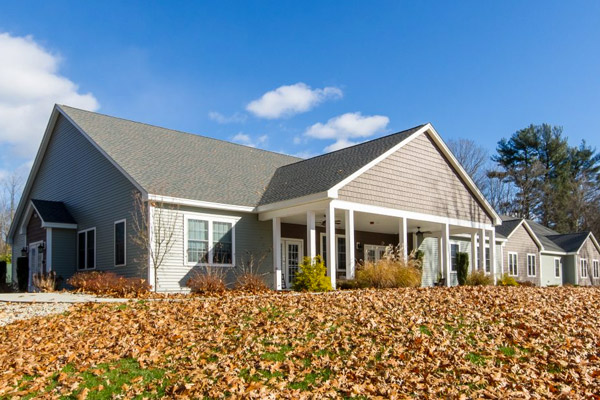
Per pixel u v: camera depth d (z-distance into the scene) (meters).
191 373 6.81
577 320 10.18
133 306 11.32
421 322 9.48
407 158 19.36
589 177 56.34
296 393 6.09
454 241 27.34
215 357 7.54
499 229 31.70
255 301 11.60
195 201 16.56
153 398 6.16
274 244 17.89
